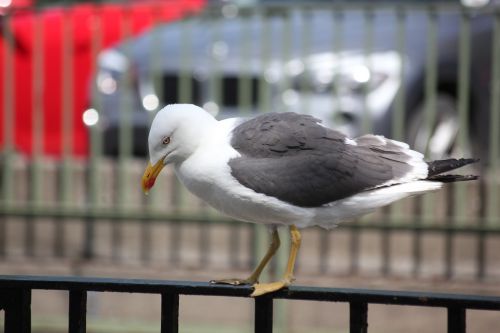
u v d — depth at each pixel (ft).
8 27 30.73
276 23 32.27
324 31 32.35
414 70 32.40
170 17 34.53
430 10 27.96
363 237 28.30
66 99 30.81
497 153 30.14
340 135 15.78
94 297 28.76
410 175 15.26
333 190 15.16
